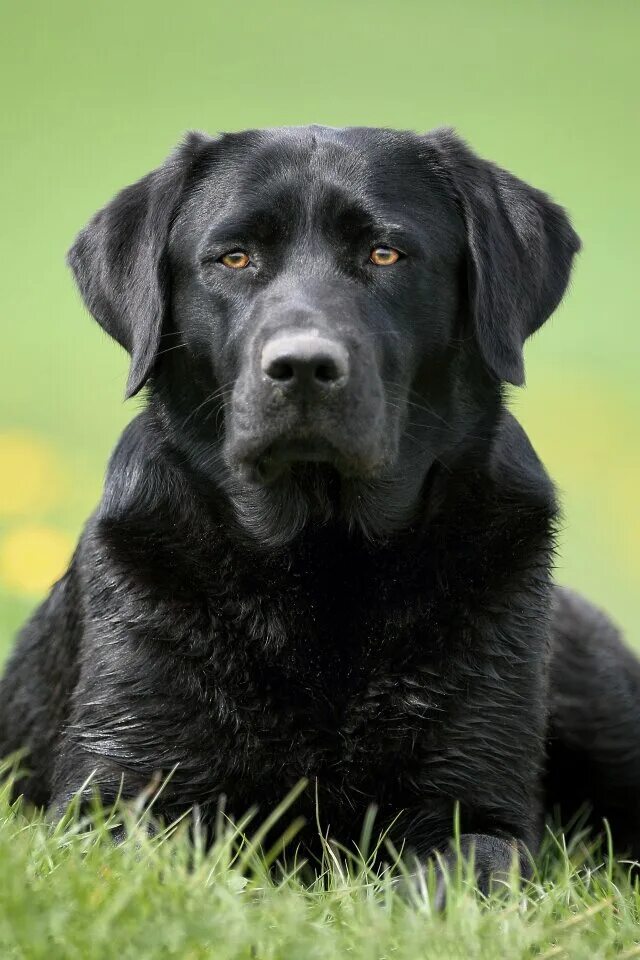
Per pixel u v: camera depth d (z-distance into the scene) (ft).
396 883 23.91
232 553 27.94
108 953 18.53
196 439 28.60
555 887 23.61
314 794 26.86
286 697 27.02
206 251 28.40
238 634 27.43
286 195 28.32
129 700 27.22
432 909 21.34
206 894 20.67
